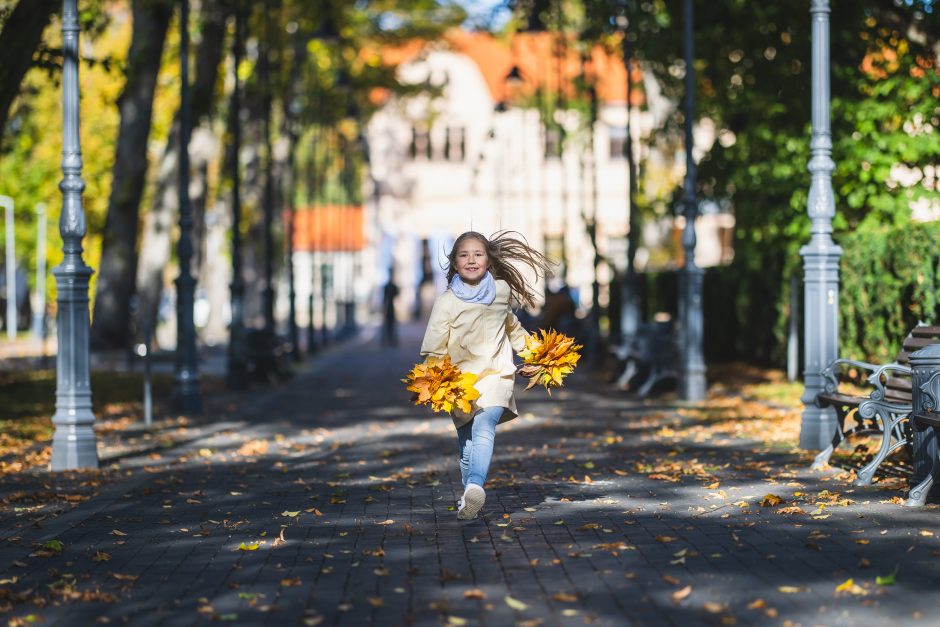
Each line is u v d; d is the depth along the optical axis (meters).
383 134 74.00
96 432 16.72
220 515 9.84
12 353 38.31
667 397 21.23
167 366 29.69
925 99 21.08
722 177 27.61
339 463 13.21
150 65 29.95
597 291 31.09
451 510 9.83
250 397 23.28
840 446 12.92
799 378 23.11
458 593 6.95
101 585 7.36
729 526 8.77
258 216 46.38
